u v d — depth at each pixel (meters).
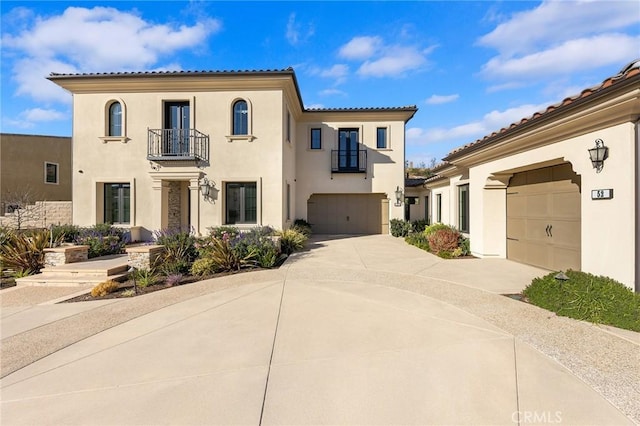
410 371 3.56
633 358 3.75
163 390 3.28
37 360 4.00
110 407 3.02
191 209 13.60
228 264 8.97
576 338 4.30
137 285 7.77
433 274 8.23
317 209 20.00
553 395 3.09
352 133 19.03
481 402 3.00
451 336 4.48
